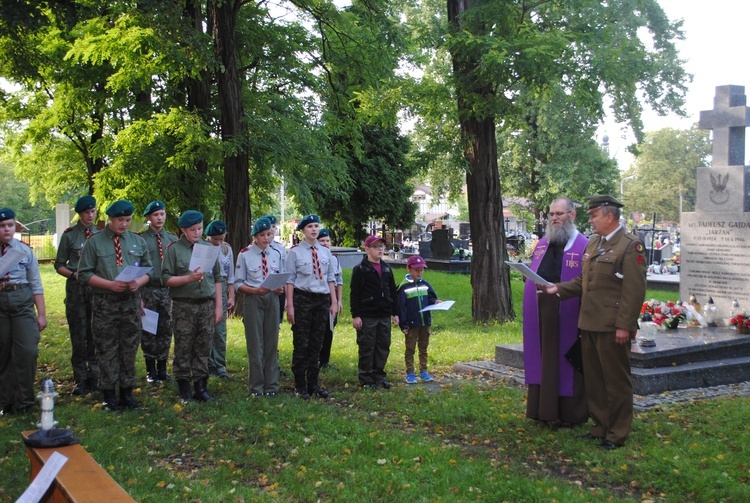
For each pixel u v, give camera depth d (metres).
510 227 60.47
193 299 7.89
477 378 9.45
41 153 24.36
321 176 18.41
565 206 7.09
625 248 6.35
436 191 35.22
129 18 13.78
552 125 35.31
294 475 5.50
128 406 7.60
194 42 12.38
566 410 6.89
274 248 8.63
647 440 6.43
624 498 5.18
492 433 6.79
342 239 40.09
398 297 9.20
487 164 14.34
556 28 13.41
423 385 9.08
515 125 14.62
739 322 9.87
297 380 8.36
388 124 15.45
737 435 6.51
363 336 8.86
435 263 28.02
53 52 16.66
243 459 5.95
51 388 3.96
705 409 7.44
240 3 14.56
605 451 6.16
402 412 7.62
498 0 12.76
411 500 5.06
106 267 7.37
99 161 22.55
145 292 8.91
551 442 6.48
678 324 10.48
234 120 14.52
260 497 5.05
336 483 5.36
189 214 7.90
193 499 4.99
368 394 8.43
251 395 8.23
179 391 8.01
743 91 11.59
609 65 13.04
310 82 18.11
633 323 6.20
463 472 5.61
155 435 6.60
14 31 11.87
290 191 19.56
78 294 8.34
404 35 15.71
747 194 11.14
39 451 3.76
